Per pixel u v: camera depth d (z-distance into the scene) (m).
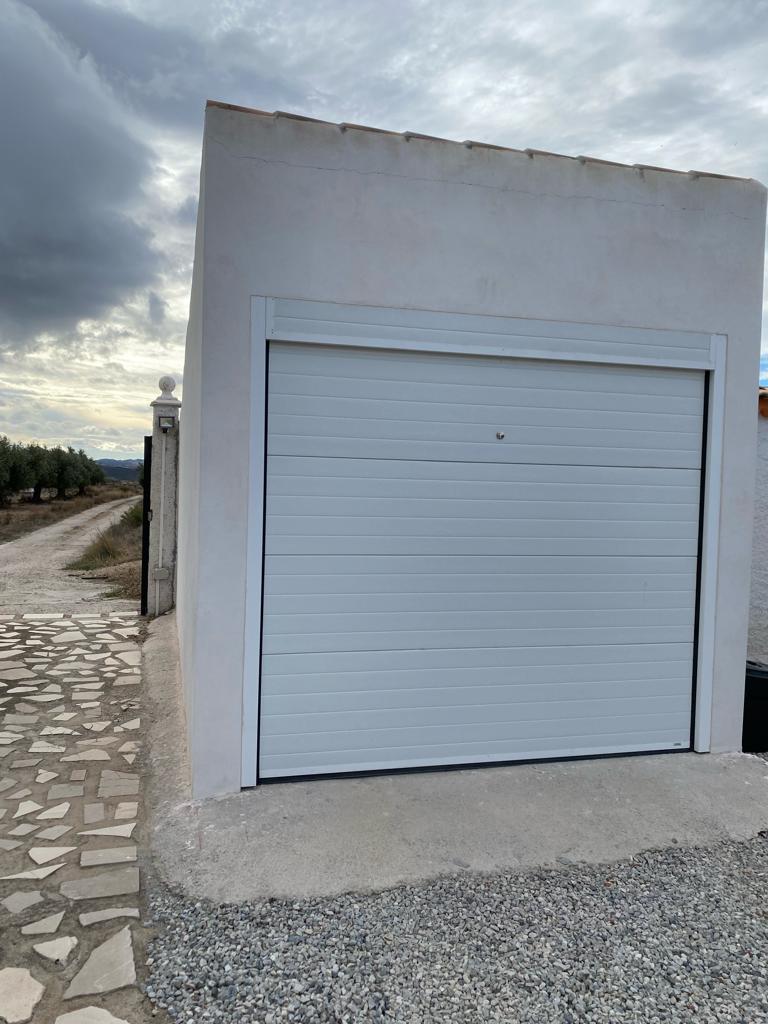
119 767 4.83
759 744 5.15
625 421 4.82
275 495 4.24
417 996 2.62
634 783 4.47
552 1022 2.51
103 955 2.79
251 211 4.04
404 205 4.29
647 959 2.88
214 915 3.08
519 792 4.29
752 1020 2.56
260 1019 2.49
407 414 4.43
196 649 4.06
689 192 4.79
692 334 4.86
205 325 3.98
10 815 4.06
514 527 4.64
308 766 4.35
